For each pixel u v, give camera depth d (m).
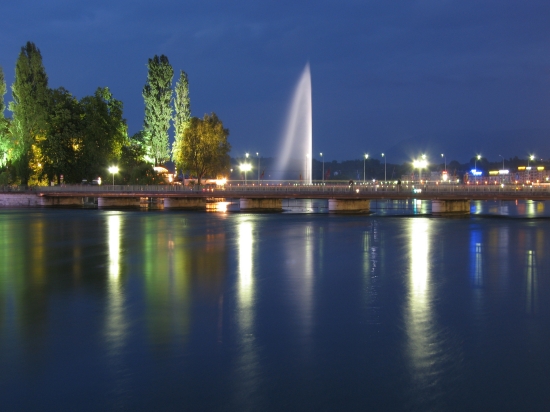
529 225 73.69
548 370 19.14
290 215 96.12
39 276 35.44
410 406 16.69
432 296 29.53
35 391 17.58
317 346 21.38
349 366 19.44
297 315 25.69
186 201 119.06
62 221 81.38
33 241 55.19
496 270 37.47
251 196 107.38
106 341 21.97
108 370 19.09
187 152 123.06
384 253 45.81
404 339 22.23
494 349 21.11
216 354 20.52
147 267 38.81
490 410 16.48
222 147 127.06
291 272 36.72
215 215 96.06
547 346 21.45
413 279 34.25
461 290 31.03
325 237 58.50
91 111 122.31
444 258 42.91
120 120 126.88
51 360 19.98
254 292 30.45
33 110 119.50
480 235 60.19
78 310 26.61
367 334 22.84
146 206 128.50
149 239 56.91
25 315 25.78
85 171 124.25
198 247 50.09
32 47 121.19
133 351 20.84
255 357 20.23
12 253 46.31
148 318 25.16
